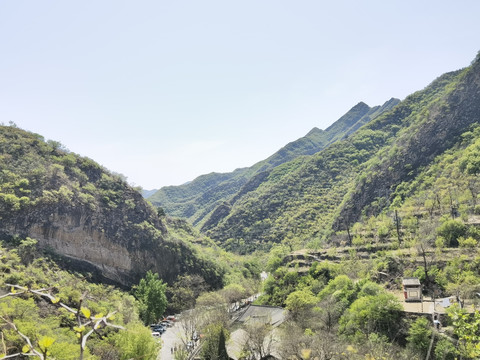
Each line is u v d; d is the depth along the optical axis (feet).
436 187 353.72
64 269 297.53
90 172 404.77
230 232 653.71
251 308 285.43
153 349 175.22
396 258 256.11
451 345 134.51
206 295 328.70
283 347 175.94
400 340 174.50
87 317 21.84
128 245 370.12
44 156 365.81
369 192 457.27
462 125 433.07
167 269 390.21
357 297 213.66
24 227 297.94
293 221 581.53
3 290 185.68
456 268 216.74
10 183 314.14
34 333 138.10
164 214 520.83
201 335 226.17
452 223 255.09
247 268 488.02
